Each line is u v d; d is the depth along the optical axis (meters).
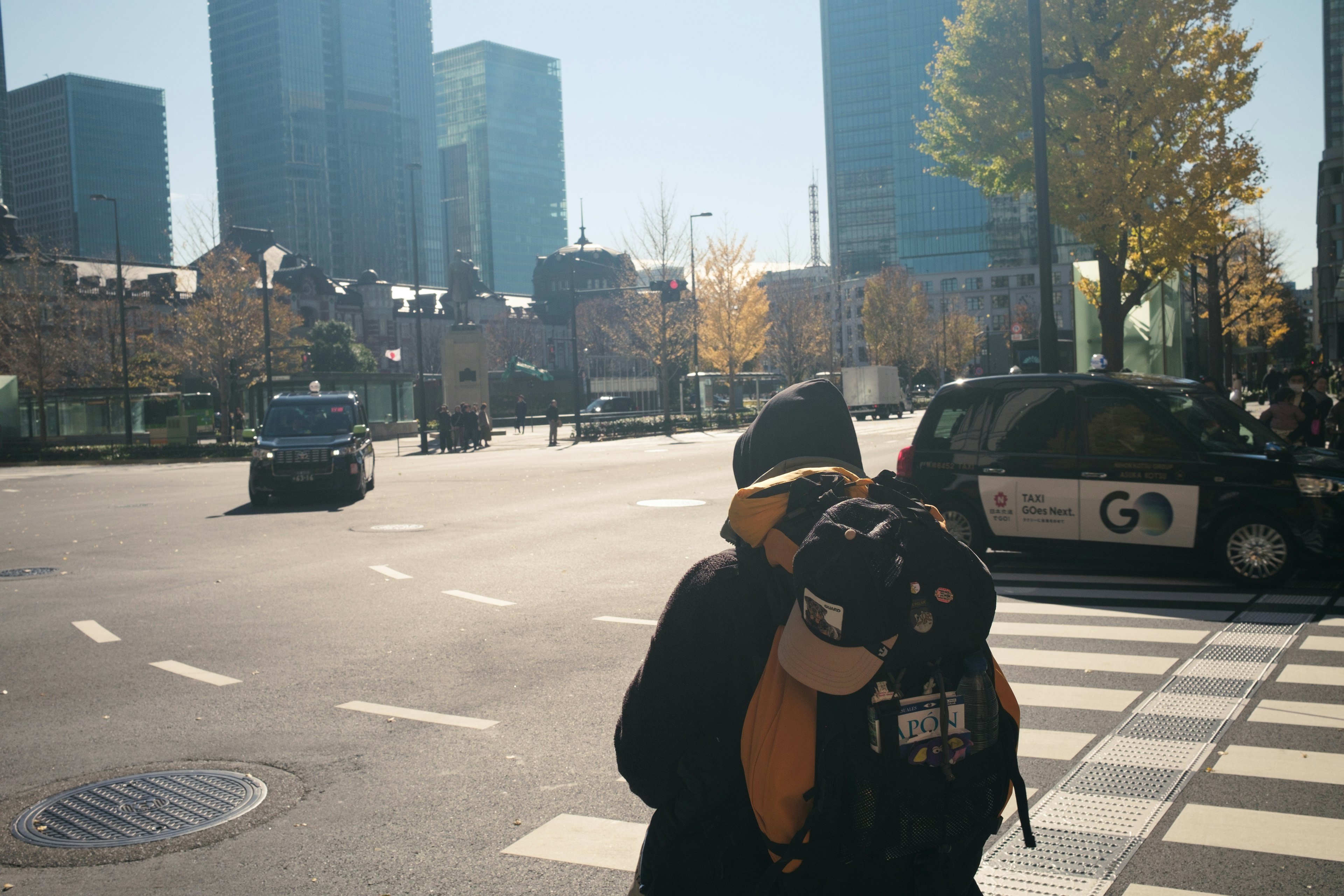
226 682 6.31
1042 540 9.53
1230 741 4.88
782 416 1.97
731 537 1.81
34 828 4.09
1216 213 20.91
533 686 6.07
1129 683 5.93
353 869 3.67
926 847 1.56
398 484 21.45
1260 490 8.55
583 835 3.94
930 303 127.81
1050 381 9.72
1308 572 9.33
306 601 8.95
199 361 55.97
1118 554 9.16
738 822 1.70
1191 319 41.66
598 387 80.69
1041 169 15.98
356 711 5.63
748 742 1.61
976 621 1.58
